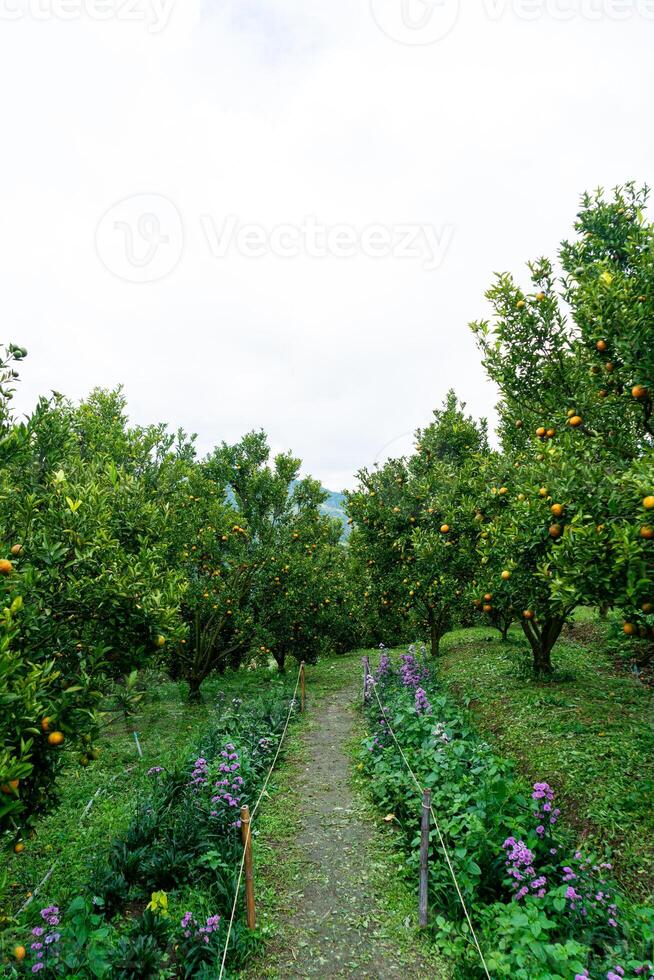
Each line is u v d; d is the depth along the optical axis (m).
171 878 4.77
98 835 5.71
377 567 14.74
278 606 14.83
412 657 12.16
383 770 7.04
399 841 5.60
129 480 6.15
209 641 12.37
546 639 10.09
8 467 5.07
